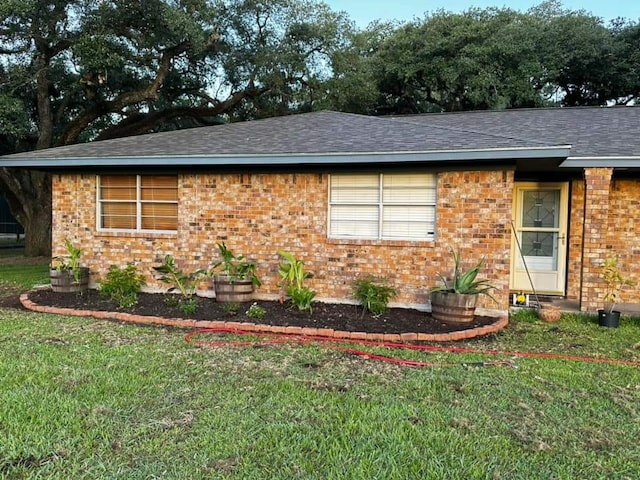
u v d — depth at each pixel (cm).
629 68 2169
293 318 681
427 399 393
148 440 313
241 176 830
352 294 777
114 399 380
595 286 751
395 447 308
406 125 888
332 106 1933
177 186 871
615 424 350
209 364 476
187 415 353
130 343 553
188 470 278
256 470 279
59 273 845
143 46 1473
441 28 2266
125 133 1714
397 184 761
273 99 1956
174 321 659
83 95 1670
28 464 283
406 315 705
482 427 342
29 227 1606
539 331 649
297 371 461
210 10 1460
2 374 435
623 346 575
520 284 950
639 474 282
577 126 938
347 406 374
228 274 791
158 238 877
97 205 912
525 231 945
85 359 484
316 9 1872
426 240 748
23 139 1622
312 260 798
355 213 784
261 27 1819
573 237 909
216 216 845
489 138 727
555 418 359
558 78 2294
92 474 273
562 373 465
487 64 2169
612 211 864
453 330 627
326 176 789
